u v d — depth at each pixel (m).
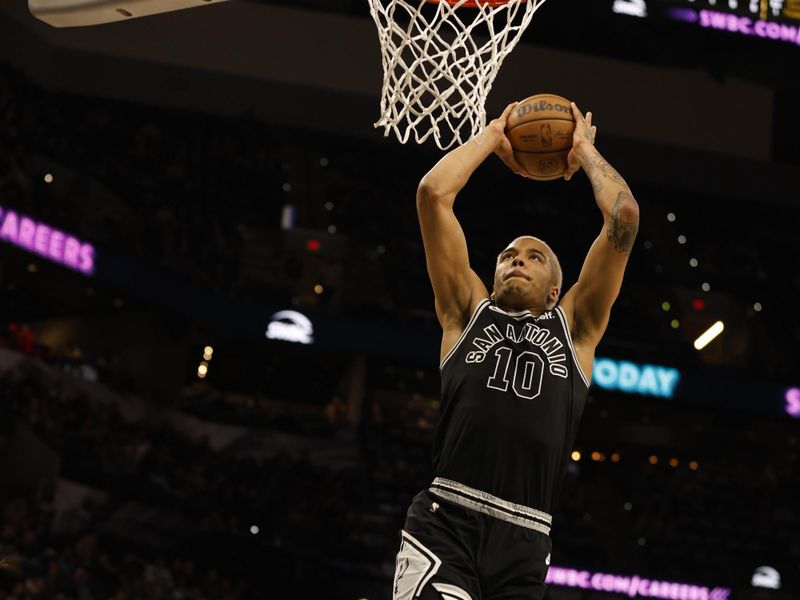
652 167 27.56
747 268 28.89
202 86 25.25
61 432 18.22
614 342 26.14
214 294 22.83
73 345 23.52
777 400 25.78
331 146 27.23
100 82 24.34
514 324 3.57
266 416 23.38
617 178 3.70
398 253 26.69
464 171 3.71
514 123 3.86
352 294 25.89
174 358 23.34
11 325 20.73
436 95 4.12
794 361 27.50
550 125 3.82
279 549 19.41
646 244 28.88
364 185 27.83
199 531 19.00
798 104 28.12
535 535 3.37
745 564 23.45
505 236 28.11
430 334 24.42
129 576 16.44
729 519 24.70
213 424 22.72
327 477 22.05
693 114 27.70
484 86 4.19
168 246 22.72
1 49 22.86
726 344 28.03
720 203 28.80
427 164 28.19
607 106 26.94
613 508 25.20
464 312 3.68
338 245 26.08
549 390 3.46
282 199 26.12
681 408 27.17
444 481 3.42
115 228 21.55
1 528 15.58
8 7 22.95
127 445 19.34
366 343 23.92
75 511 17.31
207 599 17.30
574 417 3.50
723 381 25.53
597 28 26.47
